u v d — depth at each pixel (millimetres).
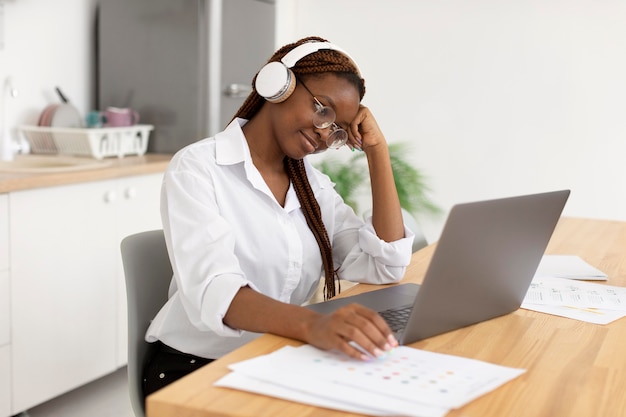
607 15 4359
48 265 2920
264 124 1716
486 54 4617
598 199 4484
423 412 982
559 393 1102
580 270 1962
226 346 1677
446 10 4676
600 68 4406
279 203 1781
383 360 1184
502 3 4551
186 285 1454
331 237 1923
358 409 998
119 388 3301
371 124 1767
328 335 1202
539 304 1619
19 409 2846
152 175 3436
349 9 4902
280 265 1744
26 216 2812
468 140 4707
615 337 1405
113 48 3980
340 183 4844
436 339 1341
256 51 4195
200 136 3869
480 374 1142
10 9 3551
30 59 3678
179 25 3842
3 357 2771
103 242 3170
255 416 982
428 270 1245
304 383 1075
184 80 3867
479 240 1324
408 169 4789
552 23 4469
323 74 1597
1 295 2742
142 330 1742
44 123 3678
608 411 1041
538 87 4535
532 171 4598
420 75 4773
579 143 4488
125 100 3990
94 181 3104
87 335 3125
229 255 1466
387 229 1795
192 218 1507
